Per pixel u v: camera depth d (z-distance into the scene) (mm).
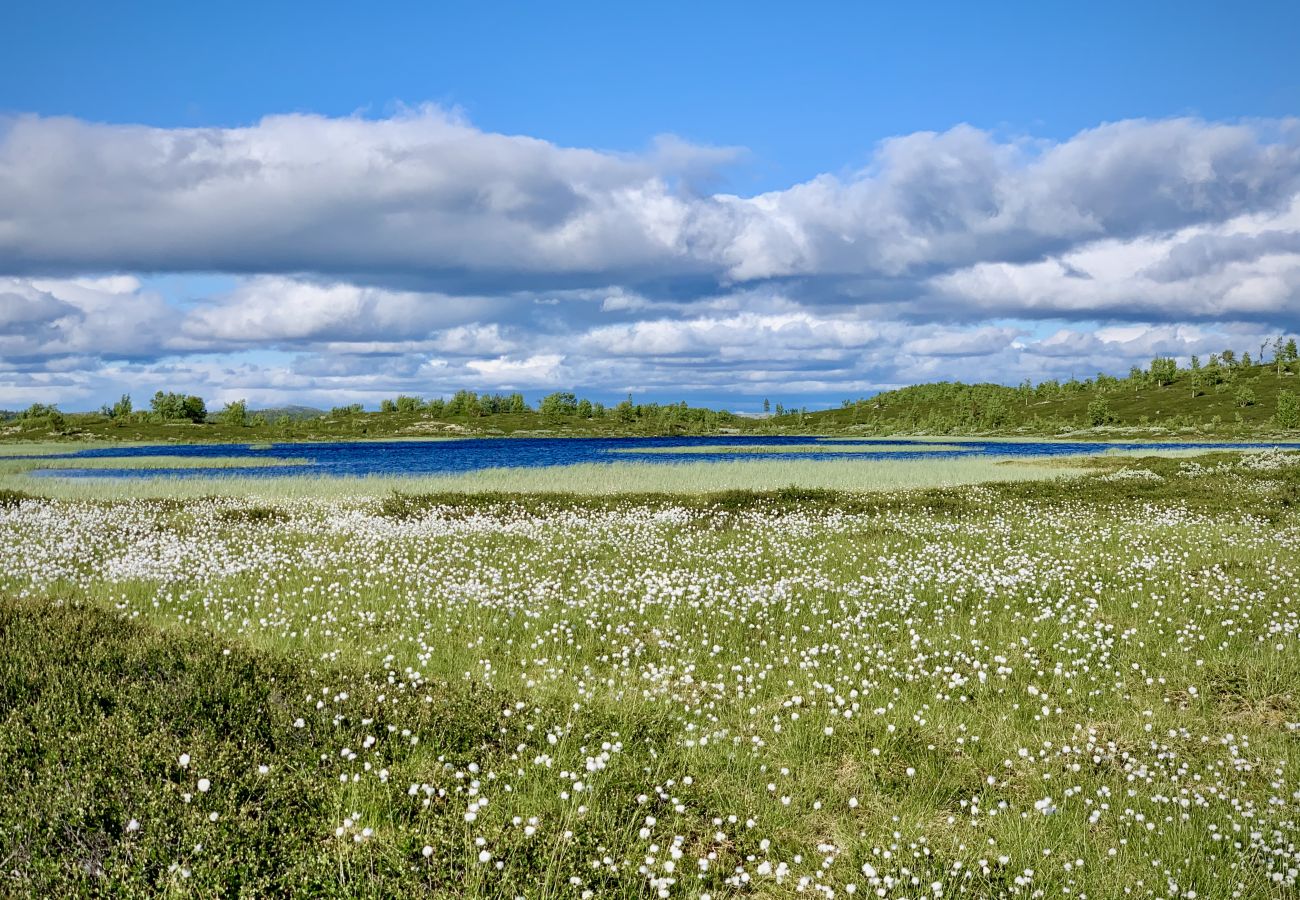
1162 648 11320
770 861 6172
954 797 7336
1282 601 13555
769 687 10047
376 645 11211
